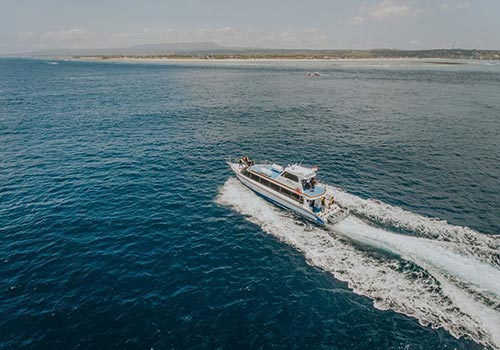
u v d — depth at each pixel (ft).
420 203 105.29
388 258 77.77
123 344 56.34
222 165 137.49
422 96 323.37
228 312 63.57
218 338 57.93
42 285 68.90
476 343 56.13
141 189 114.21
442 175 127.95
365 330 59.41
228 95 327.47
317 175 127.03
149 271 74.33
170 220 95.55
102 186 115.55
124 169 130.82
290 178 101.91
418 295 66.49
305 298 67.05
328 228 90.63
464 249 80.69
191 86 399.44
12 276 71.15
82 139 167.32
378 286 69.41
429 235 86.69
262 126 200.95
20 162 134.62
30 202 102.99
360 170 132.57
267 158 146.10
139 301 65.51
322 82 451.12
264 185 108.06
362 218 94.84
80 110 238.48
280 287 70.08
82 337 57.36
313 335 58.75
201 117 223.51
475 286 68.18
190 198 108.88
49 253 79.30
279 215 98.89
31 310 62.54
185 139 171.73
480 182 122.01
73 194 109.09
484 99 307.37
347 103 283.79
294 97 317.42
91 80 463.01
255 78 506.48
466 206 103.91
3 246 81.25
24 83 409.08
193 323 60.90
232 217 97.91
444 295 66.13
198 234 89.10
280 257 79.92
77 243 83.51
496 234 88.02
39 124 193.98
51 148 152.46
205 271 74.90
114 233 88.38
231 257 79.97
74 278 71.20
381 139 173.78
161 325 60.29
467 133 185.78
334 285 70.33
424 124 206.39
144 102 278.26
